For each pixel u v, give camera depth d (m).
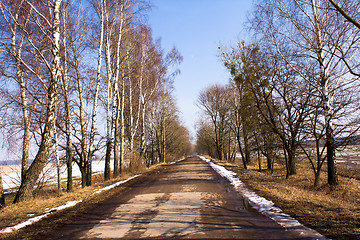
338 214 5.12
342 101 11.36
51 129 9.52
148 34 20.00
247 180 11.42
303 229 4.38
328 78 11.14
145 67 20.30
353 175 16.77
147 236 4.46
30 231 5.23
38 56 9.84
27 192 8.83
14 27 10.05
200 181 11.95
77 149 13.22
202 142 62.97
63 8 11.19
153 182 12.58
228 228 4.69
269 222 4.96
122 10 15.59
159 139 37.41
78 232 5.00
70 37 13.19
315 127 12.61
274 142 17.89
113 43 16.47
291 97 14.09
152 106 28.23
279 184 10.14
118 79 17.73
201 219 5.41
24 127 10.49
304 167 21.97
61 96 12.05
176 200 7.62
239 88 20.11
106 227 5.21
